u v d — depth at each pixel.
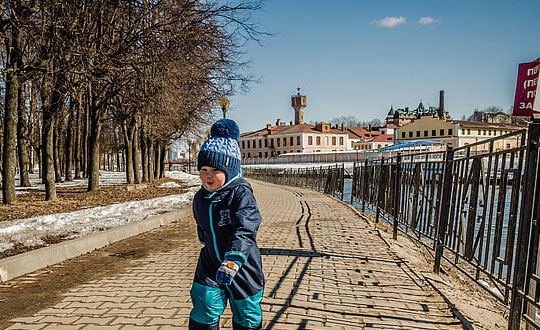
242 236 2.23
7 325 3.46
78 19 11.28
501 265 3.35
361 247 6.49
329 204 13.77
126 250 6.42
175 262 5.61
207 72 16.17
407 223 6.42
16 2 10.09
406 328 3.34
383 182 8.45
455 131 63.06
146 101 12.95
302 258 5.73
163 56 12.28
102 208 10.82
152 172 28.41
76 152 27.91
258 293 2.46
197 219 2.51
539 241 2.88
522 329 3.96
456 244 4.52
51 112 12.81
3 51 13.38
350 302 3.94
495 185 3.55
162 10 12.66
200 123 25.06
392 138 93.31
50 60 10.73
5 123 11.66
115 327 3.38
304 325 3.38
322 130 89.06
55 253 5.61
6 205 11.37
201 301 2.39
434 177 5.29
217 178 2.35
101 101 14.96
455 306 3.84
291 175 28.89
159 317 3.58
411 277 4.82
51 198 12.81
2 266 4.76
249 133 107.38
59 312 3.74
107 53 11.93
